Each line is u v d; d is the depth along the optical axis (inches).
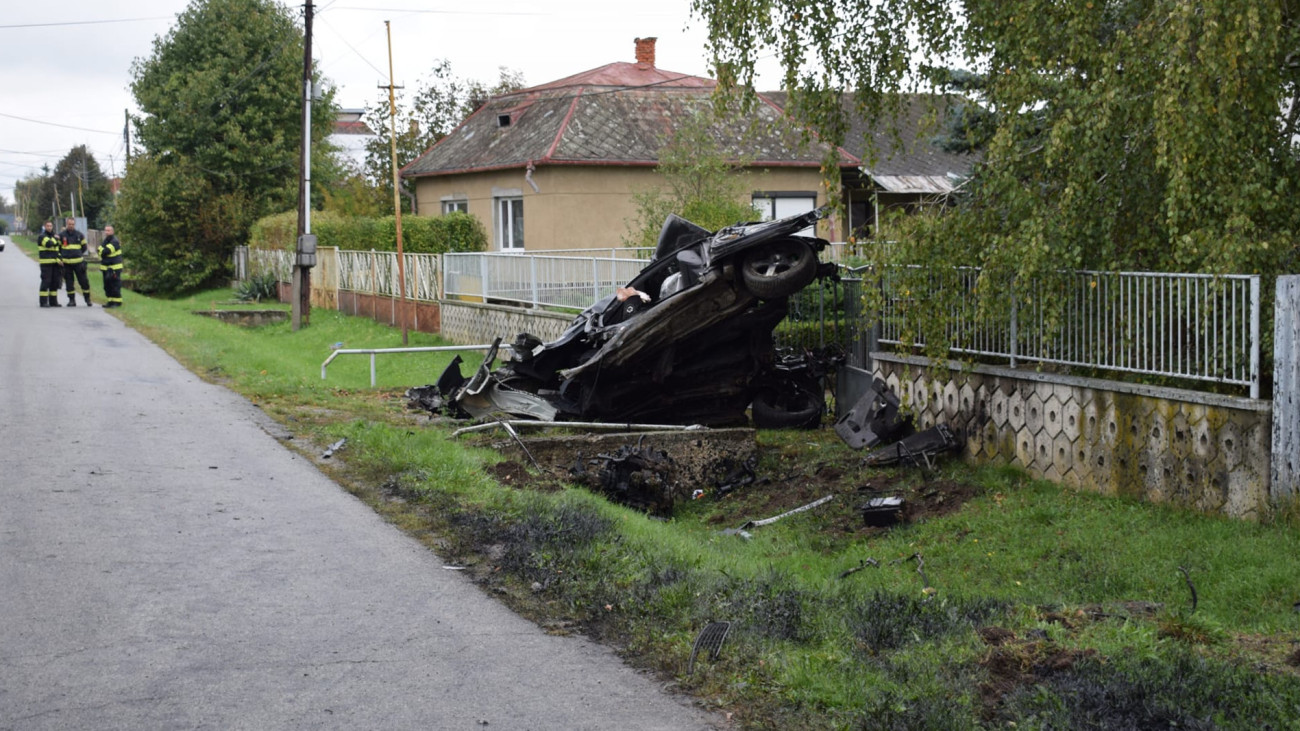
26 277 1723.7
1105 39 346.6
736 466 457.4
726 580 247.4
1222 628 218.5
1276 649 208.2
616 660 206.1
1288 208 312.7
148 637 215.3
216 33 1630.2
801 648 206.1
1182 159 288.2
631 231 981.2
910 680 184.5
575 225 1061.1
